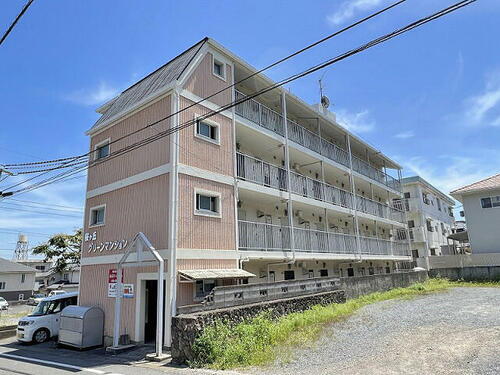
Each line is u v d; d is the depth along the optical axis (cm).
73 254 3180
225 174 1380
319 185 1969
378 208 2641
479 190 2689
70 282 4416
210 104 1384
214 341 862
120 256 1320
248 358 833
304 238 1723
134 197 1328
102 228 1442
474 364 688
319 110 2312
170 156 1219
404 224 3055
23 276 4453
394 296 1877
